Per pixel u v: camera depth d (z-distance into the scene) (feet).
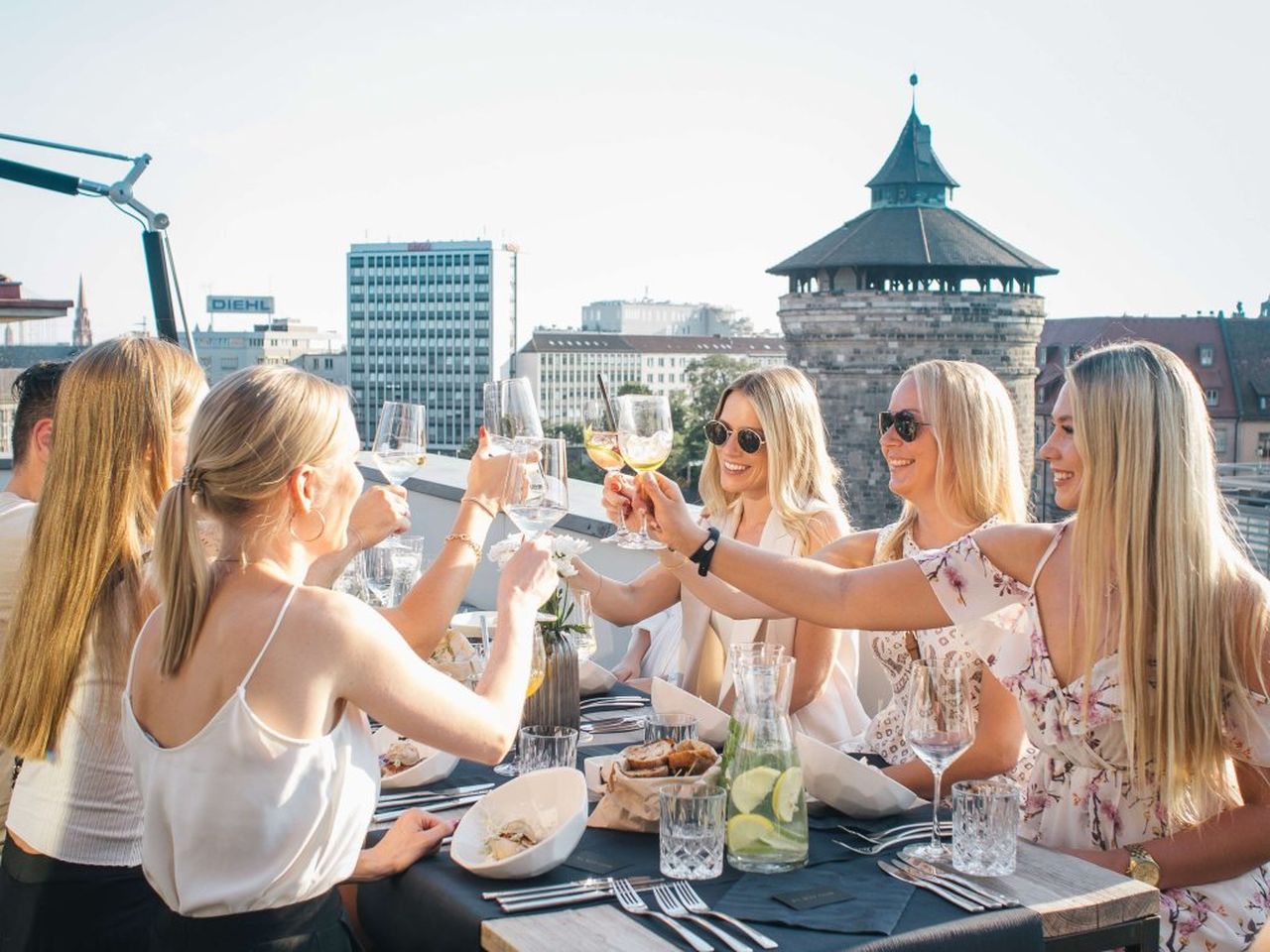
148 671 6.86
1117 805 8.46
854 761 8.08
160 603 7.27
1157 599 8.06
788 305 180.75
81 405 7.93
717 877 7.22
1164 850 8.15
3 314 33.47
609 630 18.02
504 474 9.12
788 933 6.50
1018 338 176.45
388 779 8.87
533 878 7.30
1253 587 8.13
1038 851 7.64
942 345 173.68
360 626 6.65
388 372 310.24
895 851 7.68
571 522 20.13
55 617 7.79
